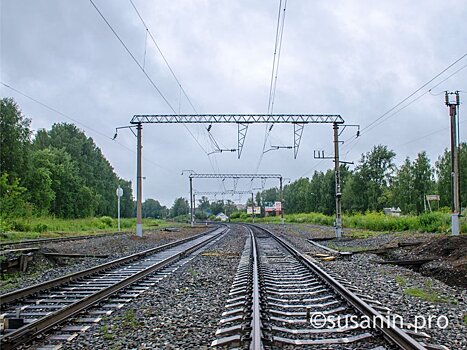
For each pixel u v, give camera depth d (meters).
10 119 62.31
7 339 6.79
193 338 7.43
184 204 192.62
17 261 16.94
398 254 20.67
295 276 14.63
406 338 6.38
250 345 6.37
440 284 13.31
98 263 19.23
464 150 70.88
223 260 20.30
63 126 106.38
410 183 72.81
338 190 33.38
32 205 58.28
